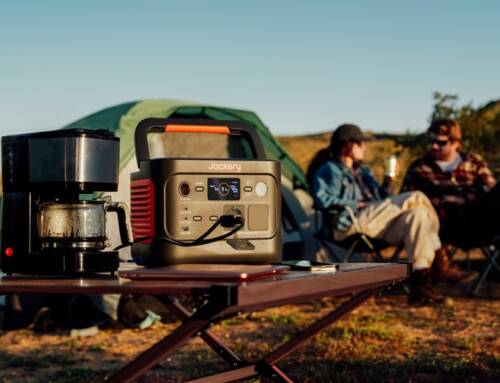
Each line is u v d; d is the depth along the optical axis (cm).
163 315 564
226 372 272
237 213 225
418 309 625
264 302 180
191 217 222
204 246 221
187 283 187
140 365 188
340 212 648
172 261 219
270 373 281
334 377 407
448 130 712
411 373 421
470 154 723
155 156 706
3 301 586
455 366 426
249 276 190
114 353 486
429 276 643
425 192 691
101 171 224
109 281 196
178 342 182
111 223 552
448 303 640
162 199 221
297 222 745
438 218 677
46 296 557
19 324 568
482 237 666
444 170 714
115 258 221
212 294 176
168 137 741
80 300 541
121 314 552
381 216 642
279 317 589
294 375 413
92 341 523
